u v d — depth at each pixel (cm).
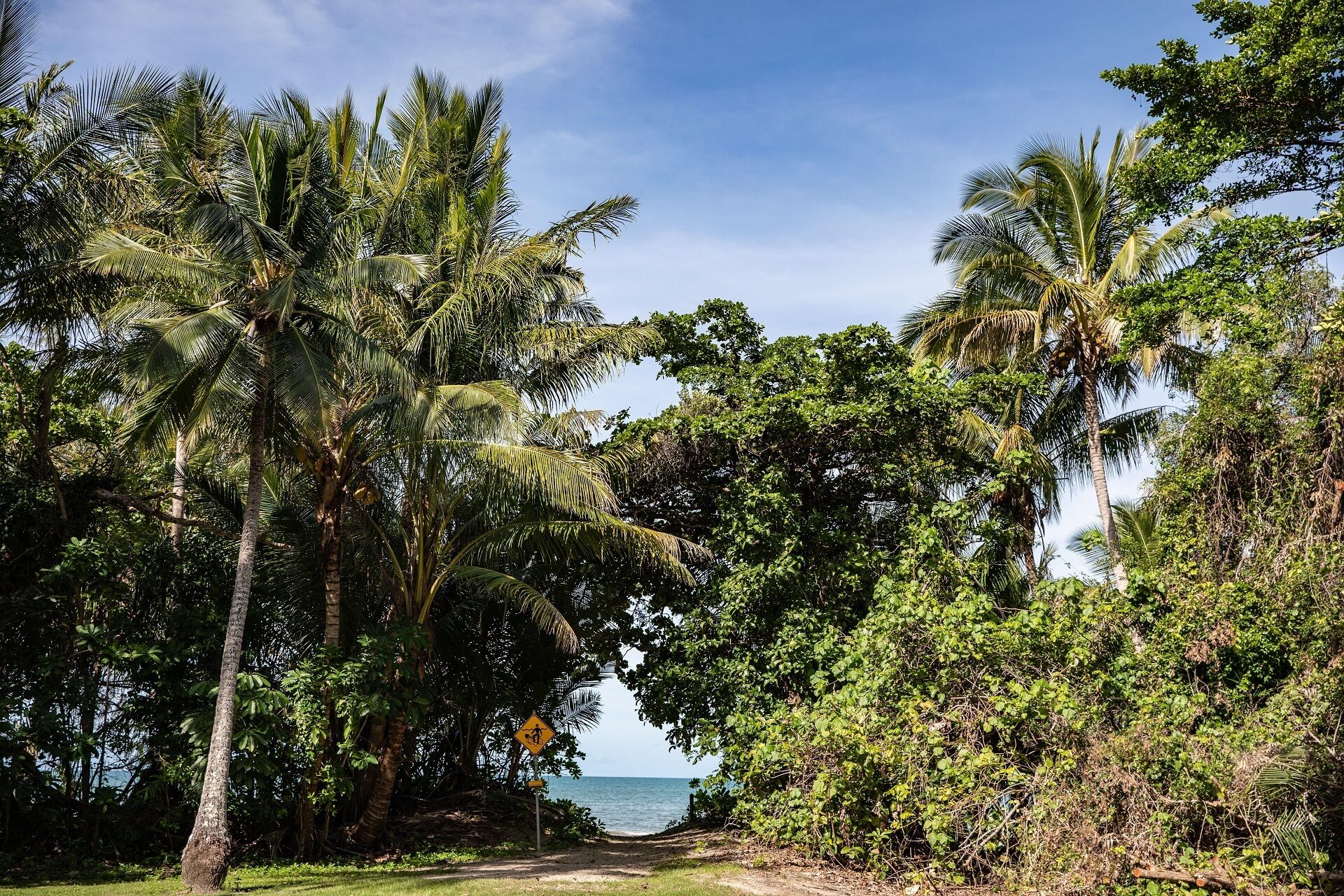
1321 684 1174
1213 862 1056
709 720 1711
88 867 1400
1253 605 1355
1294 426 1409
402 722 1672
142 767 1540
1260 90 1507
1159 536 1622
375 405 1491
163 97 1447
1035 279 2098
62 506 1560
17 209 1412
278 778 1560
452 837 1789
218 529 1677
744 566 1769
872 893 1186
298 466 1647
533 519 1697
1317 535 1358
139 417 1420
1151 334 1686
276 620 1706
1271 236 1544
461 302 1597
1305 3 1470
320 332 1408
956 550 1725
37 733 1395
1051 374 2247
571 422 1816
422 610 1673
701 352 2100
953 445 1889
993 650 1279
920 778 1227
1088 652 1260
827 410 1789
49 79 1449
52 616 1502
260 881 1303
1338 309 1381
